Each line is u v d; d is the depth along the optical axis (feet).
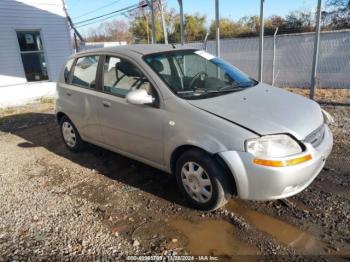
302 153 9.46
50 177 14.80
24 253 9.40
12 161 17.42
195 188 10.90
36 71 38.58
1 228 10.78
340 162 14.05
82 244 9.67
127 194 12.57
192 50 14.40
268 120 9.86
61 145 19.65
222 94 11.75
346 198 11.18
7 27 35.17
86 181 14.05
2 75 35.50
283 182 9.30
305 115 10.61
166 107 11.30
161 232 10.03
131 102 11.59
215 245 9.29
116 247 9.45
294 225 9.91
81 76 15.81
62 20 40.04
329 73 36.14
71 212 11.52
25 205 12.26
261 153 9.32
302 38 37.06
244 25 85.56
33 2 36.91
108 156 16.90
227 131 9.74
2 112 32.45
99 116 14.44
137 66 12.59
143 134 12.33
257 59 41.19
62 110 17.03
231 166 9.61
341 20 64.08
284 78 39.34
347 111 23.21
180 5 29.40
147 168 14.92
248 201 11.39
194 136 10.38
